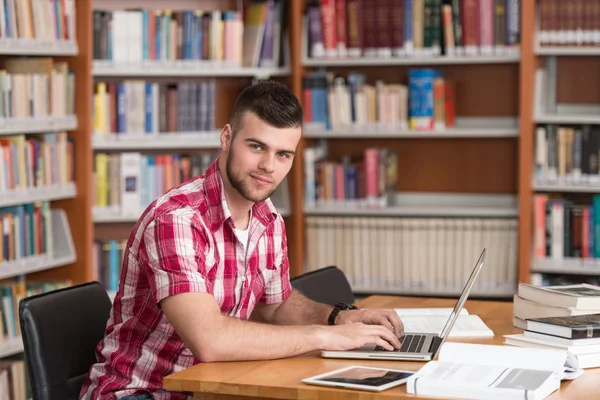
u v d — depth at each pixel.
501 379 1.92
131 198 4.98
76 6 4.71
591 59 5.19
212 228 2.41
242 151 2.32
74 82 4.74
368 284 5.27
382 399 1.91
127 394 2.43
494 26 4.99
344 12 5.19
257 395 2.01
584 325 2.24
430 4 5.07
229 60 5.10
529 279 4.99
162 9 5.34
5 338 4.30
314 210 5.27
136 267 2.40
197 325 2.20
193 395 2.26
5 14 4.25
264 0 5.33
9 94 4.29
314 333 2.27
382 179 5.22
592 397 1.91
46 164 4.56
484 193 5.45
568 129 4.95
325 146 5.60
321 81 5.23
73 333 2.56
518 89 5.30
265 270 2.64
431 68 5.42
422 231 5.18
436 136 5.23
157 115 5.03
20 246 4.41
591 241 4.96
